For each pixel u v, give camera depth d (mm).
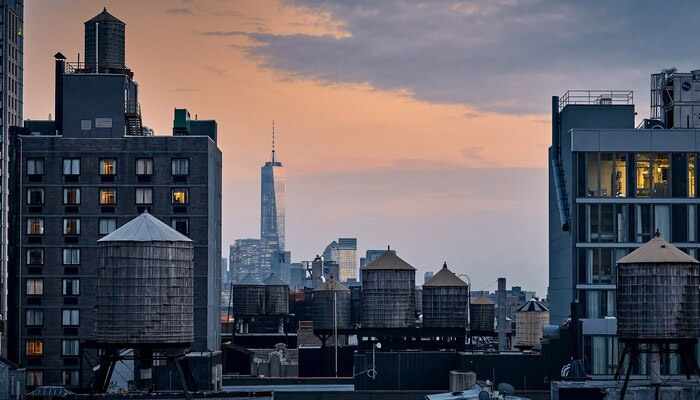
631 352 93188
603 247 115938
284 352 183375
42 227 131750
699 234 115812
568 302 118875
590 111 122250
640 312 91938
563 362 116438
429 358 121500
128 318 90125
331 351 179375
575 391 90625
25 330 131125
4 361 99312
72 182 131750
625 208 116125
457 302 142000
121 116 132625
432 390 119875
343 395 109938
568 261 119125
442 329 137375
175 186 131875
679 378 107562
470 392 95125
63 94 132625
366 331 136125
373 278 137000
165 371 118000
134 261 90375
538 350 129250
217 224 142125
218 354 128375
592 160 116438
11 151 132625
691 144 116250
